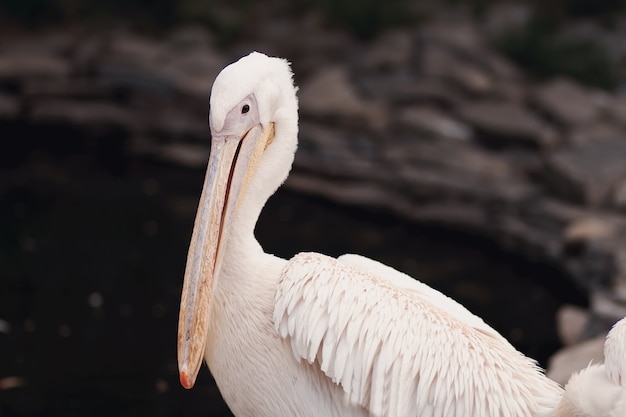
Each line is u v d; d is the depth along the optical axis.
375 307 5.32
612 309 10.22
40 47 18.12
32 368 9.81
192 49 18.22
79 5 19.59
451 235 13.52
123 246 12.89
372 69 17.56
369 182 14.56
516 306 11.68
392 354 5.24
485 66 17.42
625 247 11.61
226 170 5.59
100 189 15.02
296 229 13.80
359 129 15.66
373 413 5.26
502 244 13.02
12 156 16.20
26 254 12.53
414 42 18.20
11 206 14.20
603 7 20.09
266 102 5.68
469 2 20.42
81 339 10.46
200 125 16.23
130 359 10.09
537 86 16.70
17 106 16.55
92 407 9.11
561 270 12.09
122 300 11.39
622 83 17.34
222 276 5.74
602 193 13.06
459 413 5.21
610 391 4.80
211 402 9.30
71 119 16.47
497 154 14.84
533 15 19.31
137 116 16.52
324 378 5.51
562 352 9.05
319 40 18.95
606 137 14.61
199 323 5.48
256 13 20.11
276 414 5.69
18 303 11.20
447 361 5.25
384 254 13.07
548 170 13.74
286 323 5.46
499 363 5.34
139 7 19.84
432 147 14.86
